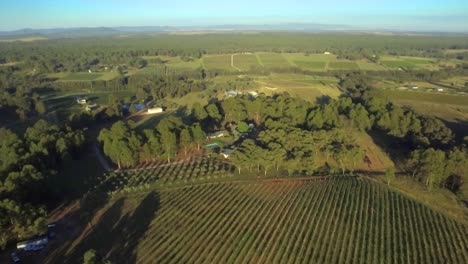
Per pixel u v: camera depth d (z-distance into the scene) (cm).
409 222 9100
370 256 7825
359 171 12194
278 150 11844
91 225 9012
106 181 11412
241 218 9231
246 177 11619
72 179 11625
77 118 17175
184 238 8419
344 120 15862
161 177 11656
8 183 9256
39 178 9938
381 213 9456
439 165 10750
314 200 10088
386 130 15675
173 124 14412
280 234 8569
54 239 8450
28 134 13700
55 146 12731
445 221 9231
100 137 14088
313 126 15225
